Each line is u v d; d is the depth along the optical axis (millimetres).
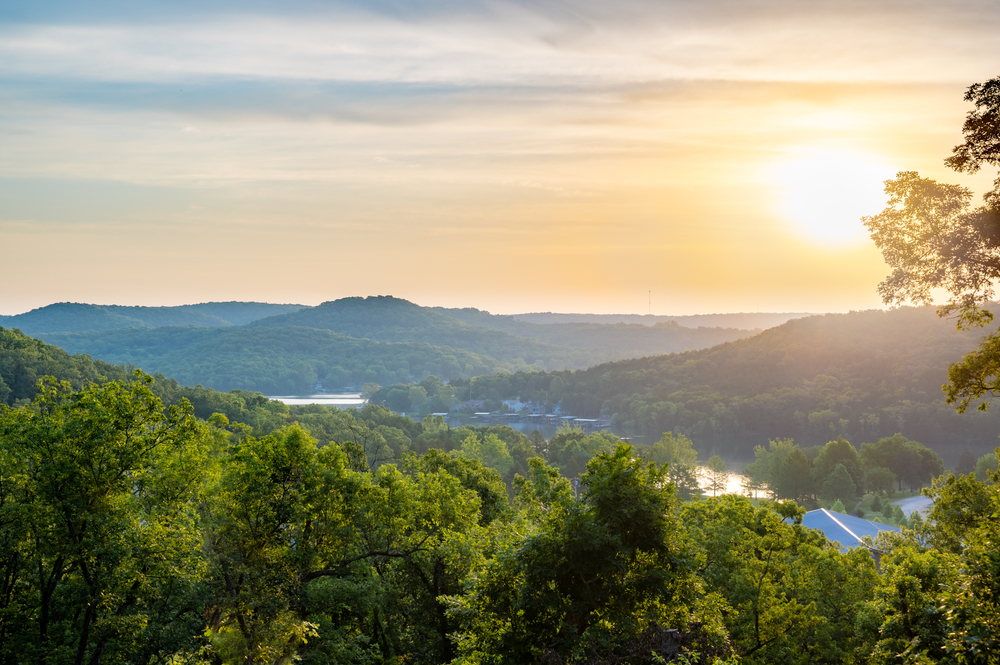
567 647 17797
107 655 24406
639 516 18844
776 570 33281
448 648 31500
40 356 147000
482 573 19969
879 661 21797
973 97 20453
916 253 22109
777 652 29578
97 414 24625
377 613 33844
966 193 21203
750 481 149625
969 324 22906
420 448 156000
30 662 22859
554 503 20812
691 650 17953
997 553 17359
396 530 31906
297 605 26750
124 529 23906
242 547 27188
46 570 25938
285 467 28844
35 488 24062
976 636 15719
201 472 28281
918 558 22562
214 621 26391
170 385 171000
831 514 72438
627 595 18891
